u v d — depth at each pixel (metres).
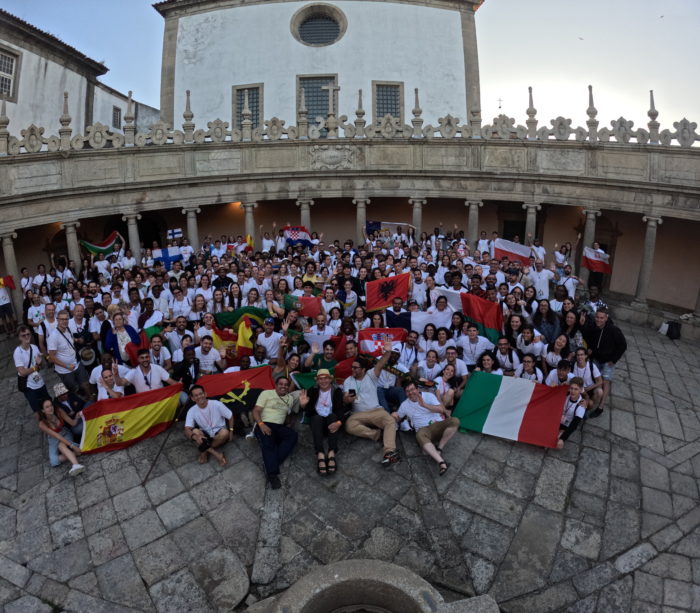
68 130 19.06
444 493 8.52
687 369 14.31
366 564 5.68
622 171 20.41
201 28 27.55
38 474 9.22
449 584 7.04
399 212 26.42
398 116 27.45
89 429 9.38
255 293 13.07
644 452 9.65
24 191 18.14
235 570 7.27
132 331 11.23
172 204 21.16
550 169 21.47
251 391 10.01
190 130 21.22
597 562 7.41
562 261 18.73
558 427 9.39
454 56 27.95
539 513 8.17
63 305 13.63
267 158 22.14
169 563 7.38
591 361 10.47
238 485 8.72
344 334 11.23
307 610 5.31
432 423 9.37
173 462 9.29
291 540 7.69
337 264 16.98
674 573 7.26
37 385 10.23
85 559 7.47
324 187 22.55
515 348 10.98
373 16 27.20
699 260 21.80
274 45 27.03
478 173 21.95
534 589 7.03
